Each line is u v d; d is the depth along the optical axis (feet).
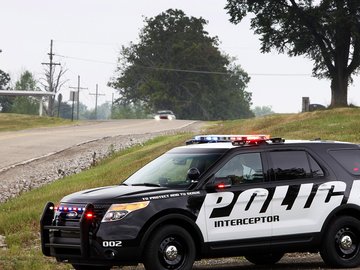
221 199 55.52
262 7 373.40
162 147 186.19
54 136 282.97
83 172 167.12
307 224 58.70
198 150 58.80
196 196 54.65
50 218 56.03
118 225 52.06
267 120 222.69
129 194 53.47
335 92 366.84
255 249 57.00
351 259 60.08
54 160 203.10
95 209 52.80
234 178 56.54
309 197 58.85
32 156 213.87
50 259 69.31
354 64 360.69
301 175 59.11
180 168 57.52
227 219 55.72
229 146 58.23
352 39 361.10
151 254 52.54
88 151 218.18
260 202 56.95
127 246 52.06
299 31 365.61
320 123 190.39
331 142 61.93
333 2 355.97
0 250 78.54
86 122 435.12
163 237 53.06
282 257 69.36
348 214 60.90
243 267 63.16
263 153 58.29
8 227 98.63
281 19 361.51
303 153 59.88
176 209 53.67
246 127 219.61
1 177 175.42
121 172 144.66
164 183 56.44
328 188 59.62
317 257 68.28
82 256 52.54
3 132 330.54
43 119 442.91
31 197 132.16
